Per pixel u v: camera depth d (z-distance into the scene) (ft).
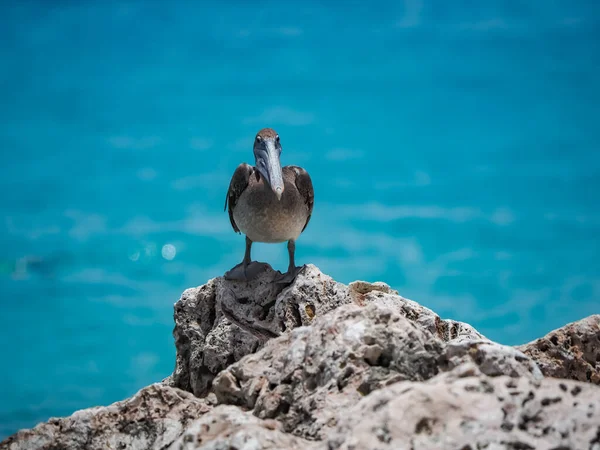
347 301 56.24
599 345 50.14
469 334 55.21
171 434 41.55
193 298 59.62
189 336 59.00
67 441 42.06
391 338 37.58
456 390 31.17
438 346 37.19
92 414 42.70
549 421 29.73
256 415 38.63
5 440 42.19
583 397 30.91
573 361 49.21
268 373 40.86
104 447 41.98
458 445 29.09
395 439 29.58
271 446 32.71
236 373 42.14
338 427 31.63
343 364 37.32
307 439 35.32
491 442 28.94
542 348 49.62
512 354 36.86
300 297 56.29
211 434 34.81
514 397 30.78
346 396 36.37
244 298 58.39
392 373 36.86
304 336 40.22
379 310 38.78
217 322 58.54
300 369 38.73
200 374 57.82
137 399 43.16
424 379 36.55
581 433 29.14
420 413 30.17
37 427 42.55
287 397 38.27
